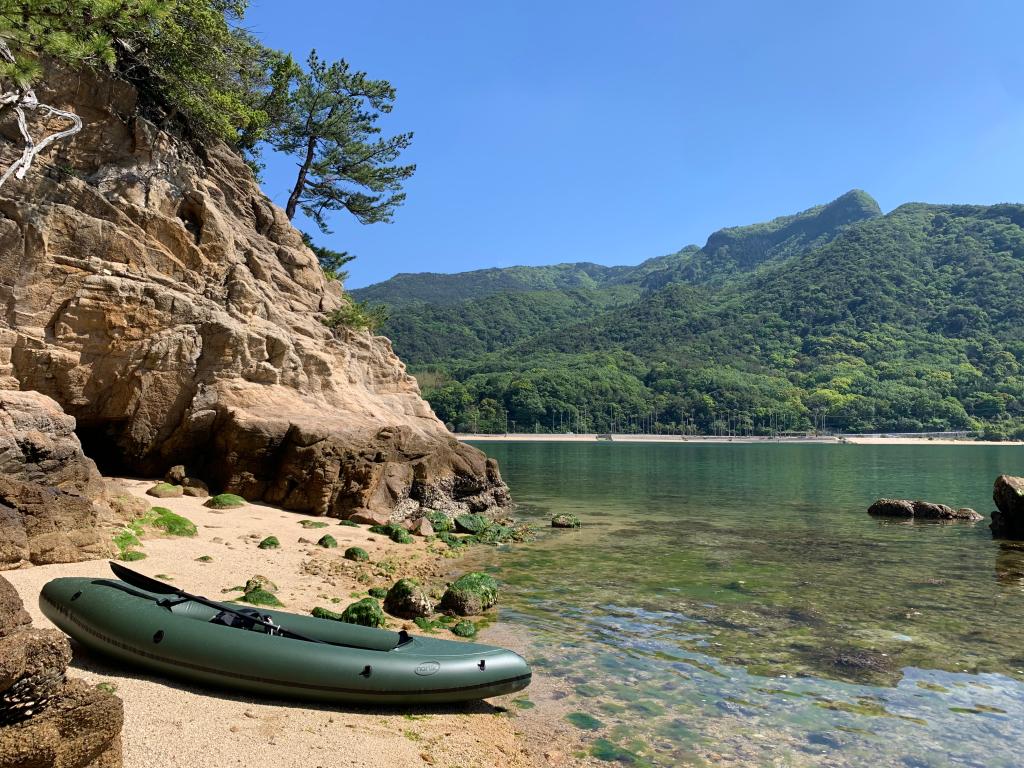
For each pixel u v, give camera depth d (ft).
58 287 59.98
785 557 59.57
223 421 67.05
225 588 36.09
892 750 24.03
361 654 24.39
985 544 67.67
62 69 62.75
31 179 58.90
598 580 49.29
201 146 82.07
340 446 68.85
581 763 22.27
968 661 33.06
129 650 23.52
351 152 116.06
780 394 647.97
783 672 31.24
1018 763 23.29
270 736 20.01
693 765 22.54
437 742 22.20
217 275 73.61
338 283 112.98
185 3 68.69
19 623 15.14
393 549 56.24
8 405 45.73
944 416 586.86
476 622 37.58
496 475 91.81
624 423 618.85
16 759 12.16
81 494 40.73
